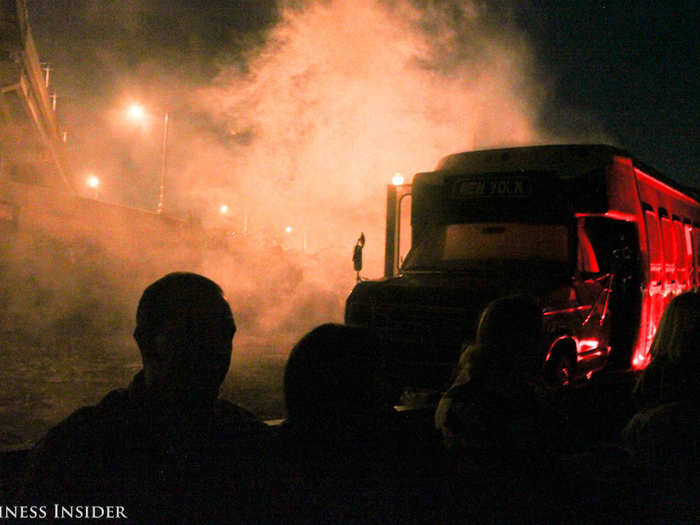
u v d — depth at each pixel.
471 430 2.83
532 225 7.84
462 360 3.31
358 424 1.98
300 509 1.90
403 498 2.16
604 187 7.58
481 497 2.54
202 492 1.83
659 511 2.42
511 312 3.07
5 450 2.63
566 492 2.57
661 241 9.71
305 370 1.98
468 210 8.34
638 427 2.62
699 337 2.67
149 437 1.86
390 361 7.08
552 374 6.87
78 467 1.83
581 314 7.36
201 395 1.88
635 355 8.48
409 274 8.06
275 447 2.01
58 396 8.23
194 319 1.87
